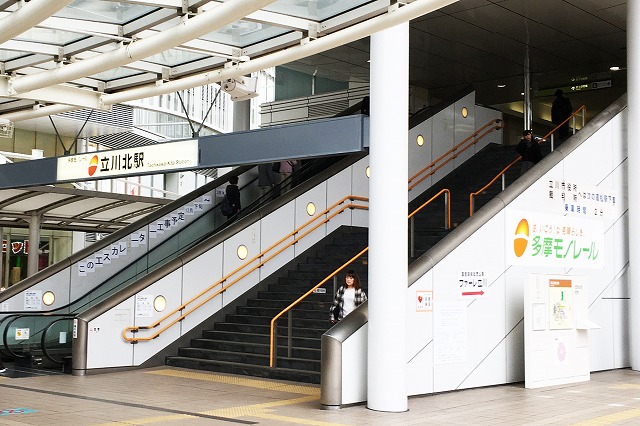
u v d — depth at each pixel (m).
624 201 16.28
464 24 18.66
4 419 9.24
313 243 17.75
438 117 20.53
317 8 7.90
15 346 15.09
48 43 9.10
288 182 19.72
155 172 13.46
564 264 14.55
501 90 25.67
